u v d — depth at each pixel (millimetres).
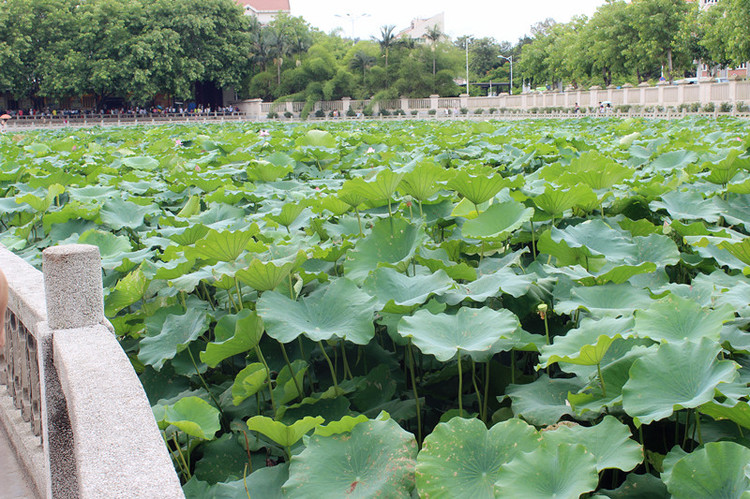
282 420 2799
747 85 34938
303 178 8930
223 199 5781
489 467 2006
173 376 3336
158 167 10227
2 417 3961
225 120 64562
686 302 2514
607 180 4938
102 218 5414
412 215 4652
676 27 49625
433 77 66438
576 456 1850
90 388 2152
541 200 4117
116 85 59875
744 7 35906
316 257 3781
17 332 3578
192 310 3387
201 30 62812
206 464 2697
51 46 57125
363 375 3230
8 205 6363
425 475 1965
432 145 10922
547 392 2602
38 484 3100
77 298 2709
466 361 3162
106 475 1706
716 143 9391
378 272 3186
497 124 25578
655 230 4418
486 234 3877
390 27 67688
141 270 3670
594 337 2525
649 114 42094
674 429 2576
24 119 58531
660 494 1997
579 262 3623
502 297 3328
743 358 2520
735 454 1800
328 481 2062
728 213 4715
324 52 71000
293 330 2705
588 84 70125
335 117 64688
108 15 58344
